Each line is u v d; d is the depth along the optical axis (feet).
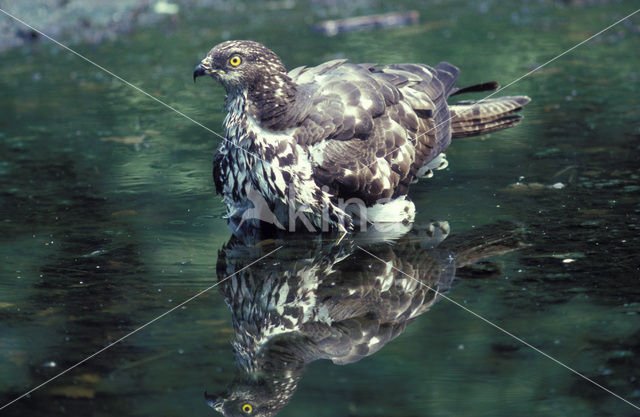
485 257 27.20
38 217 32.09
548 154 38.19
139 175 37.42
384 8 79.41
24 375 20.52
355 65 34.37
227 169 31.89
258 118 30.48
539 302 23.72
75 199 34.27
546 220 30.19
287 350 21.71
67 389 19.93
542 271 25.81
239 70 29.89
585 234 28.60
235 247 29.12
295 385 20.03
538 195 32.96
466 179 35.63
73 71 59.21
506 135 41.93
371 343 21.91
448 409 18.81
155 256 28.14
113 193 35.01
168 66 59.47
